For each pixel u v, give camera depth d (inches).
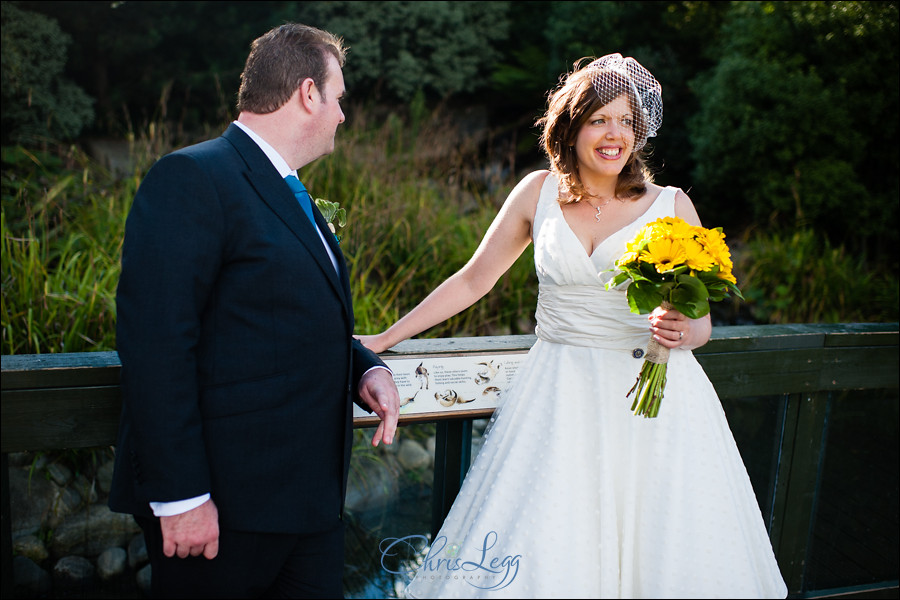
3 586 69.2
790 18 251.0
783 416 95.5
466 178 246.8
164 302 52.7
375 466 106.0
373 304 159.2
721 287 64.9
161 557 60.5
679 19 310.5
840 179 235.9
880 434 110.8
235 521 58.4
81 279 142.9
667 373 72.3
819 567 102.9
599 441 69.9
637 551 69.4
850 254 242.2
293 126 62.1
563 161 74.2
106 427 68.3
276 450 59.3
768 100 249.0
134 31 296.5
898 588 104.1
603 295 72.6
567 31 318.0
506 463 71.5
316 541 64.4
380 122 323.9
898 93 232.1
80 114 256.8
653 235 63.7
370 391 68.5
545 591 65.0
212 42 314.2
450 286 80.7
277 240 58.3
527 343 84.5
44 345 122.6
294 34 62.4
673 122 301.9
